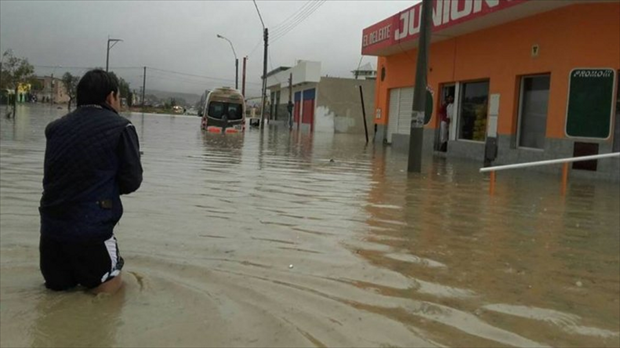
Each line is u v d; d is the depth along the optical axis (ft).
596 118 44.93
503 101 55.16
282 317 12.01
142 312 11.99
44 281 13.60
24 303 12.25
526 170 49.21
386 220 22.75
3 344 10.32
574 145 45.70
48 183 12.54
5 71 156.04
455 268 16.20
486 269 16.21
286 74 189.67
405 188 32.89
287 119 191.31
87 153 12.46
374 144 86.17
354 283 14.52
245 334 11.09
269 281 14.40
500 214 25.21
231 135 96.89
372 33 81.82
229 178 34.47
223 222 21.13
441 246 18.71
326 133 136.98
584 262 17.40
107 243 12.77
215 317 11.84
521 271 16.16
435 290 14.20
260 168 41.60
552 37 48.21
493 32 57.00
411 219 23.17
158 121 155.74
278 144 74.95
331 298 13.34
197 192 28.17
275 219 22.08
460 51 63.62
